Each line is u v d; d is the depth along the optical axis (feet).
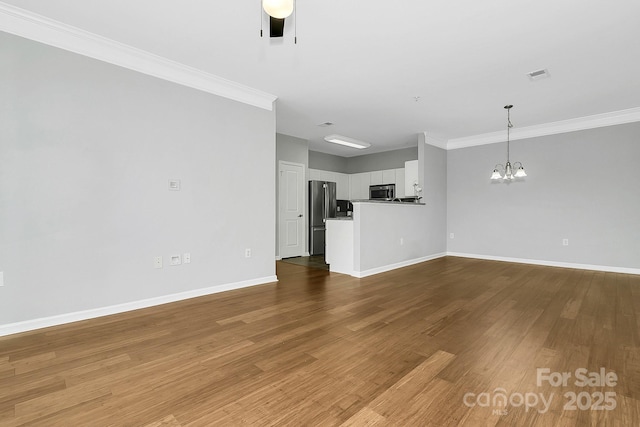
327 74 11.42
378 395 5.46
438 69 11.03
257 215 13.32
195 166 11.34
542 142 18.35
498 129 19.12
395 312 9.86
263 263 13.60
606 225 16.38
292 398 5.36
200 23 8.32
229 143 12.32
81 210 8.94
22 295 8.10
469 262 19.47
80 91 8.92
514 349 7.24
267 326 8.64
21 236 8.07
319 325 8.73
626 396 5.40
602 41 9.12
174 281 10.84
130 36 9.00
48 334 7.97
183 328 8.46
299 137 21.49
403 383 5.83
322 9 7.63
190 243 11.23
